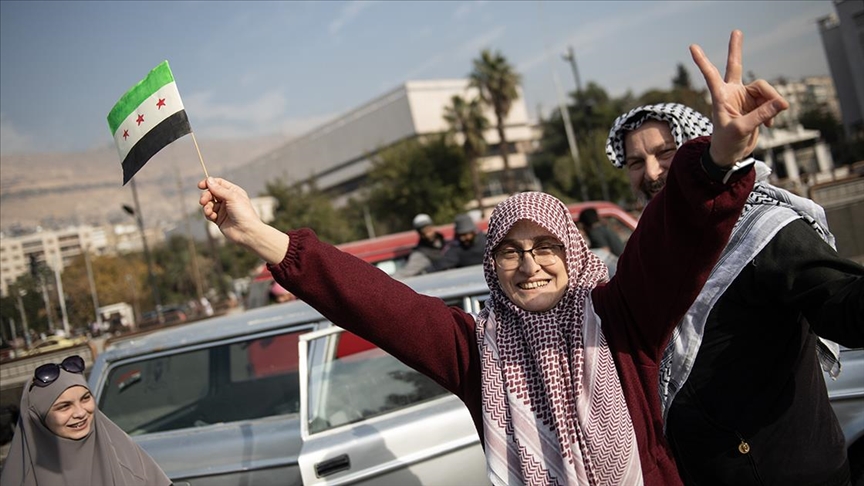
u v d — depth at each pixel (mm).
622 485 1641
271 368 3607
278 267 1784
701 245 1545
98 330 41281
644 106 2275
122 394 3854
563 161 50281
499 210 1841
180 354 3809
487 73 44312
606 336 1774
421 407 3188
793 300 1718
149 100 1825
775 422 1824
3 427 3650
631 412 1709
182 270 80438
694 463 1927
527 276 1787
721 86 1431
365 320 1796
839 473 1872
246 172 117312
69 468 2742
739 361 1830
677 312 1662
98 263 59625
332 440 3012
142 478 2904
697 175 1480
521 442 1716
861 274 1658
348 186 94250
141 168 1809
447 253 7734
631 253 1723
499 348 1819
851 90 74250
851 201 10945
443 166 47156
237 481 3256
